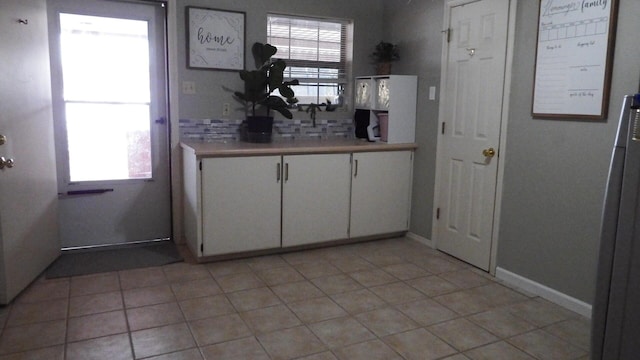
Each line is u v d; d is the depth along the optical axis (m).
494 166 3.25
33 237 3.00
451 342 2.40
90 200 3.66
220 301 2.82
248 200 3.44
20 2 2.79
